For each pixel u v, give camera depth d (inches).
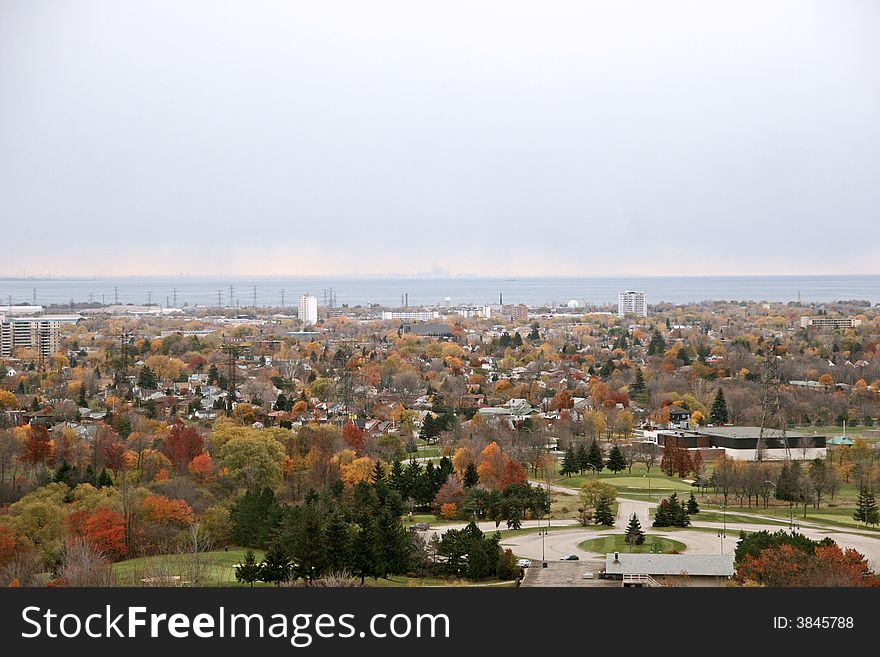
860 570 5856.3
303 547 6023.6
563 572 6712.6
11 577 6003.9
